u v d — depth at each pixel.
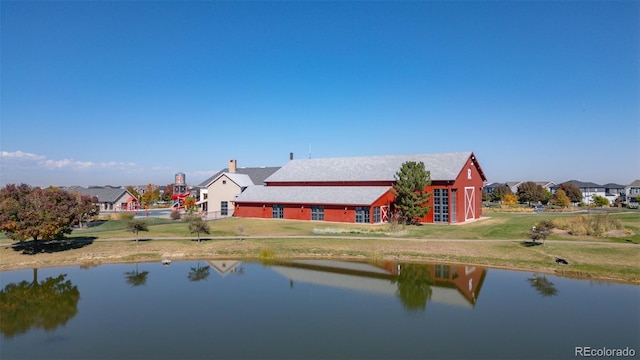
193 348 18.50
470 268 33.19
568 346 18.38
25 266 35.72
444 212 52.00
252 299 25.92
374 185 58.31
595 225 40.25
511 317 22.14
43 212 37.84
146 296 26.88
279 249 40.03
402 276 31.34
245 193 66.81
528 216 57.97
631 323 21.02
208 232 45.22
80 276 32.53
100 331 20.83
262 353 17.86
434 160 56.69
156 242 43.19
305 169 68.31
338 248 39.94
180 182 105.19
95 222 55.53
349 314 22.92
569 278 29.47
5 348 18.94
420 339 19.30
